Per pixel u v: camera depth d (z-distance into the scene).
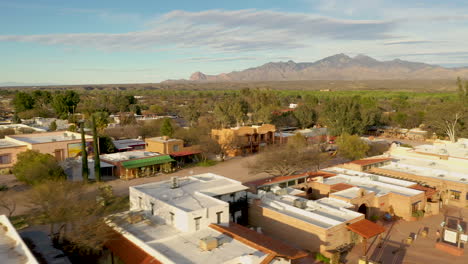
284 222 32.97
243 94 175.88
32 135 65.62
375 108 118.12
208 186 36.94
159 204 30.89
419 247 32.84
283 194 39.69
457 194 45.25
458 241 31.78
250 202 36.41
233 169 64.31
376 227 31.56
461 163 54.03
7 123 100.94
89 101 153.00
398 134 107.81
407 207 39.78
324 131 94.50
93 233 27.70
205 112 146.25
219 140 76.31
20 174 47.03
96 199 38.81
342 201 37.47
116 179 55.34
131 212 32.59
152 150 69.25
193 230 28.06
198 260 23.34
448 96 198.75
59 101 119.56
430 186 47.28
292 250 25.52
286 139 87.19
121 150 73.00
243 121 114.38
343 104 89.69
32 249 27.80
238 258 23.45
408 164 56.00
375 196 40.09
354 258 30.23
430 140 98.81
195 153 69.69
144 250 25.23
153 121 100.81
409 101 181.50
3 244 21.94
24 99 128.38
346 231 31.77
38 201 30.95
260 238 27.14
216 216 29.55
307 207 35.97
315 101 159.38
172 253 24.36
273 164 53.25
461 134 88.44
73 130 79.94
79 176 54.59
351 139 68.19
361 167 52.50
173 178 36.00
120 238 27.59
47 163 47.50
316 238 30.23
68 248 27.78
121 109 155.75
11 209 38.66
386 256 30.88
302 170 61.25
